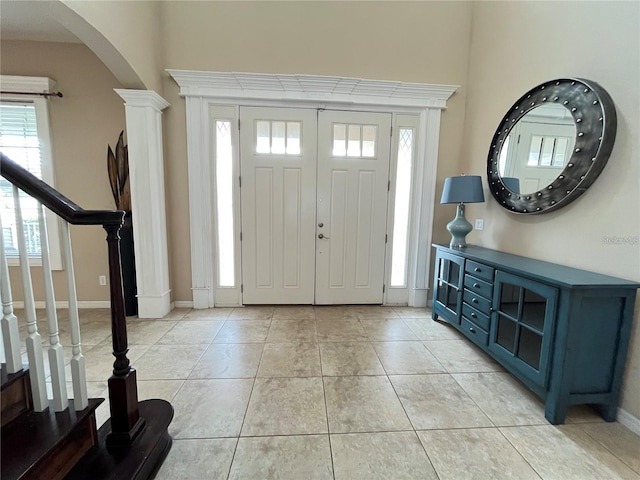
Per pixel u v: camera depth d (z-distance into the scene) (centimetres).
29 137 288
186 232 305
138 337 247
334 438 143
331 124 301
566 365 150
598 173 169
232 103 290
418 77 301
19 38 276
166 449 134
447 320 265
